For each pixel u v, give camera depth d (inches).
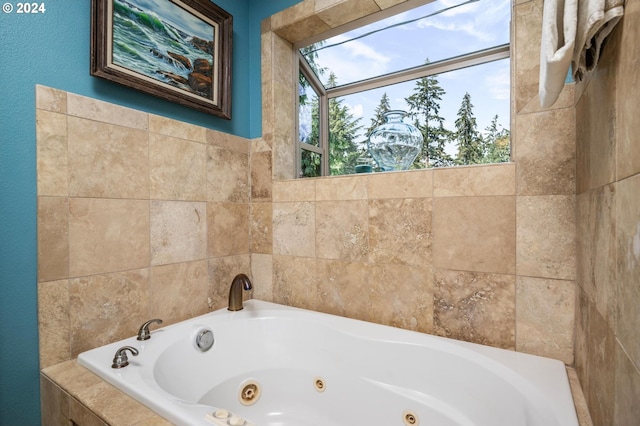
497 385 39.7
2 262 39.3
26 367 41.2
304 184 66.8
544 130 44.0
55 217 43.3
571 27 23.6
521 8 45.6
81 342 45.9
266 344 59.7
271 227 71.5
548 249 43.8
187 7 60.1
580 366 38.0
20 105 40.6
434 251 52.5
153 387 37.0
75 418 36.2
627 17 21.1
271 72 71.6
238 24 72.7
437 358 46.3
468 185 49.5
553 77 25.8
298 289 67.6
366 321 59.1
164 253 56.7
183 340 52.4
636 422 19.6
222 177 67.9
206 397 50.5
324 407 53.9
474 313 49.1
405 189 55.1
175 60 57.9
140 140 53.1
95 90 48.3
